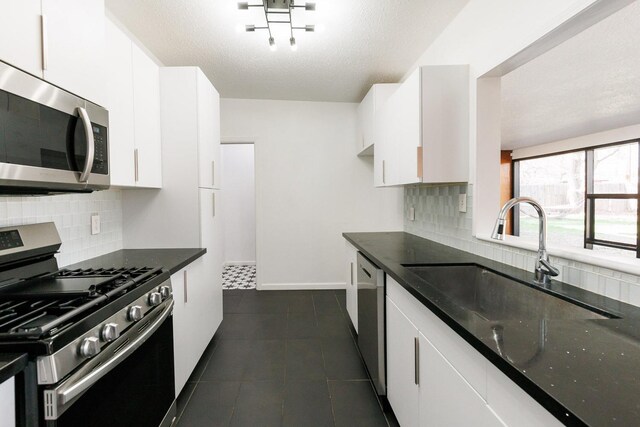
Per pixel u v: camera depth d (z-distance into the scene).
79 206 1.87
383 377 1.87
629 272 1.08
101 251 2.08
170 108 2.30
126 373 1.21
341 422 1.76
